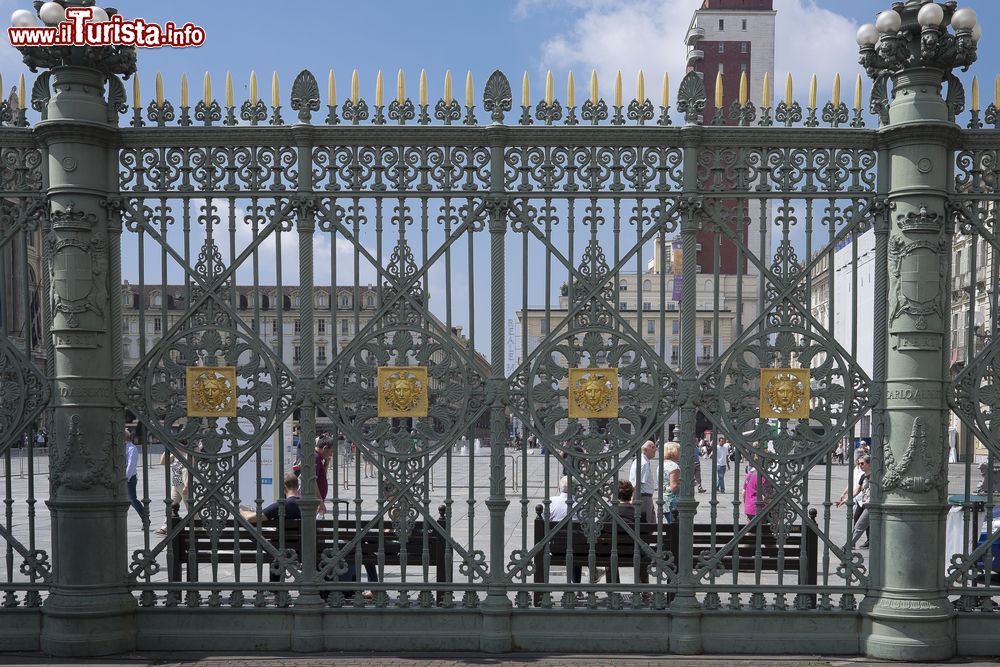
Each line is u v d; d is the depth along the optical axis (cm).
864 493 922
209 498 671
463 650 664
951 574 663
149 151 668
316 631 666
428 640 665
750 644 663
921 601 646
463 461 2723
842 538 1200
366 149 670
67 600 649
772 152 665
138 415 668
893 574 651
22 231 669
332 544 734
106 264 661
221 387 668
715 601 671
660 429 665
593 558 670
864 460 923
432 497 1608
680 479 669
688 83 669
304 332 668
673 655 658
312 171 667
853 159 661
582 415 663
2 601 721
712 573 669
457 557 1011
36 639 661
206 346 669
